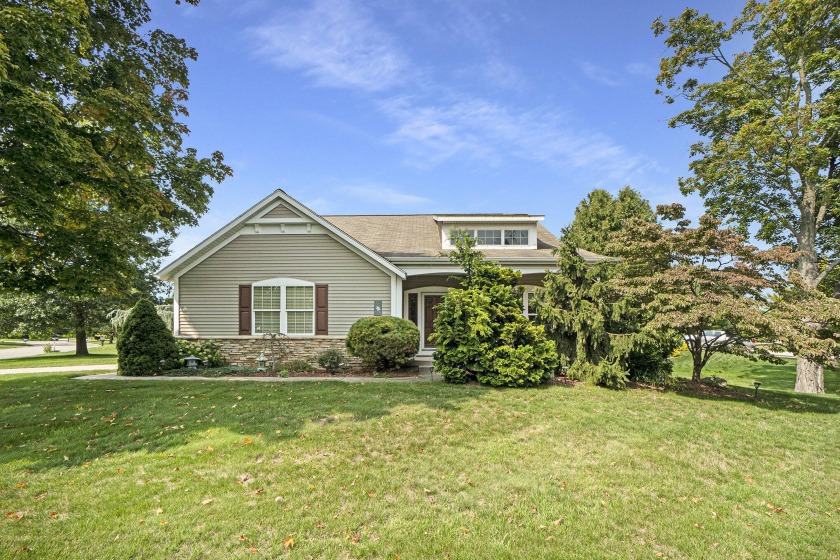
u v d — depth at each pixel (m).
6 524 3.80
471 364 9.90
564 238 10.62
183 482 4.68
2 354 26.64
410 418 6.89
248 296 12.92
